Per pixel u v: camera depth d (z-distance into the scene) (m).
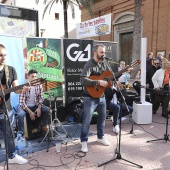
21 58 4.45
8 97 2.61
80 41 4.98
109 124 4.50
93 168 2.73
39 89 3.80
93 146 3.38
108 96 3.98
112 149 3.27
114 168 2.72
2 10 5.30
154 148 3.32
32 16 5.93
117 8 12.45
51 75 4.94
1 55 2.49
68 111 4.72
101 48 3.06
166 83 4.90
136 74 7.87
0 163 2.85
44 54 4.86
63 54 4.96
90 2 11.87
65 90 5.02
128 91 5.29
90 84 3.00
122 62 5.50
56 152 3.18
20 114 3.57
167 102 4.91
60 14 20.91
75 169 2.70
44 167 2.76
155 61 5.40
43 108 3.80
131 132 3.94
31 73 3.71
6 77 2.59
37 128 3.72
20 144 3.34
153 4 10.02
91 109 3.14
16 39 4.38
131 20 11.59
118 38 12.91
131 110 4.32
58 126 4.37
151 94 5.36
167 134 3.78
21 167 2.75
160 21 9.78
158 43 9.95
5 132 2.38
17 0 18.38
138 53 8.91
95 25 8.25
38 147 3.35
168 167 2.75
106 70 3.17
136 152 3.18
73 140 3.63
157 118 4.97
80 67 5.04
